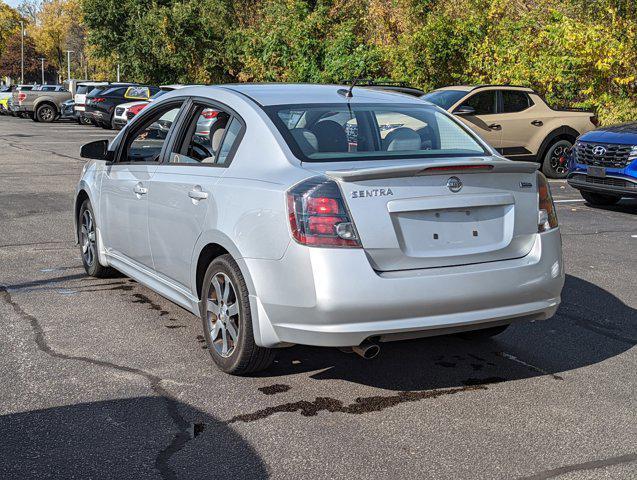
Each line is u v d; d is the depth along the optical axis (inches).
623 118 693.3
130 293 247.3
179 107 212.2
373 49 994.1
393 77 910.4
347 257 152.1
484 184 165.5
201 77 1380.4
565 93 756.6
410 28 960.9
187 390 168.6
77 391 166.7
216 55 1371.8
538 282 169.5
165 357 189.2
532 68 761.0
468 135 194.1
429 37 833.5
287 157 168.4
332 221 152.5
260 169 170.9
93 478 128.9
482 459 137.9
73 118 1542.8
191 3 1384.1
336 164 167.5
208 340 182.7
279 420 153.9
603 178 431.2
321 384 173.8
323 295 151.6
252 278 163.2
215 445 142.2
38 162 672.4
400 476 131.2
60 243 323.3
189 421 152.6
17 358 186.4
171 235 196.7
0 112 1732.3
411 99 205.2
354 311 152.0
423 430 150.1
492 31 829.2
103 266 258.7
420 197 158.4
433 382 176.1
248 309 167.2
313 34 1056.2
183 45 1387.8
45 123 1413.6
